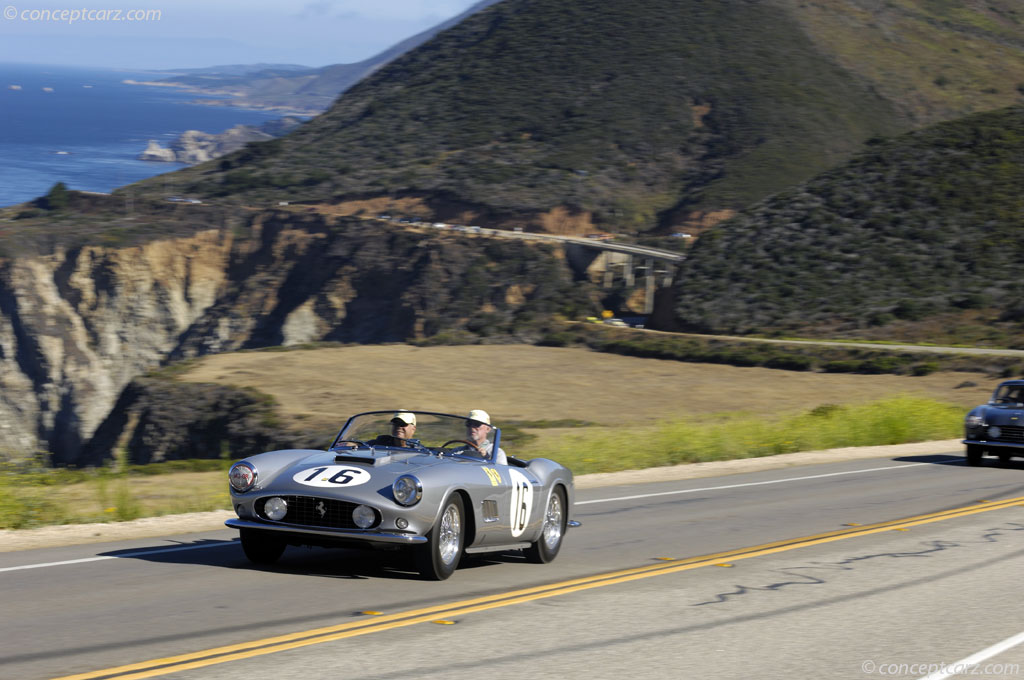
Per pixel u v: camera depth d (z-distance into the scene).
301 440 55.22
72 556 11.44
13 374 146.88
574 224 199.50
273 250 175.38
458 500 10.24
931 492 20.27
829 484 21.59
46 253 158.25
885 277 119.44
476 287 160.00
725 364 88.31
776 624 9.16
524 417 61.12
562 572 11.37
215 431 62.56
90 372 151.88
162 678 6.61
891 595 10.67
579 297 159.38
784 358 86.62
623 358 91.69
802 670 7.69
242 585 9.80
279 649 7.48
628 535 14.37
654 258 173.00
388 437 11.20
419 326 154.38
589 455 26.44
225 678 6.66
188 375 73.19
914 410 38.41
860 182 144.88
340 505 9.66
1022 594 10.93
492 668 7.25
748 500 18.73
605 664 7.54
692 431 30.16
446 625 8.47
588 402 68.75
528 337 105.19
